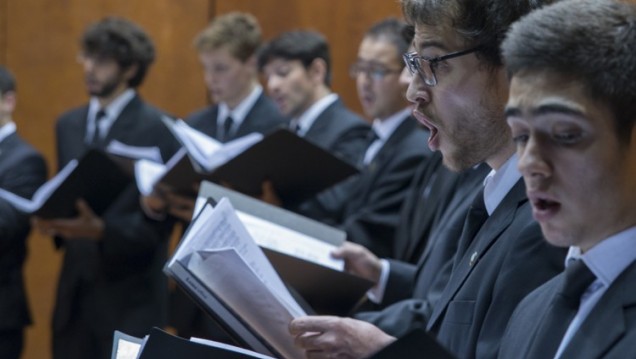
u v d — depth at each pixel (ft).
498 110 7.23
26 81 24.06
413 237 12.59
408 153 15.66
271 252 9.70
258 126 18.16
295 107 17.61
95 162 16.47
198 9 23.84
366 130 17.25
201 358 6.93
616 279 5.27
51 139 24.08
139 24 23.93
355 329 7.55
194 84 23.97
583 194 5.19
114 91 18.95
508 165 7.41
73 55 24.03
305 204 16.26
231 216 8.25
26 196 18.79
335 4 22.84
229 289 7.87
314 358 7.66
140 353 6.90
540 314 5.92
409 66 7.45
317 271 9.84
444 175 12.27
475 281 7.28
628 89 5.08
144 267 17.62
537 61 5.19
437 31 7.22
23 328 18.85
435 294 9.06
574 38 5.14
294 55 17.58
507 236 7.18
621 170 5.16
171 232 17.83
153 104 23.88
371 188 15.75
